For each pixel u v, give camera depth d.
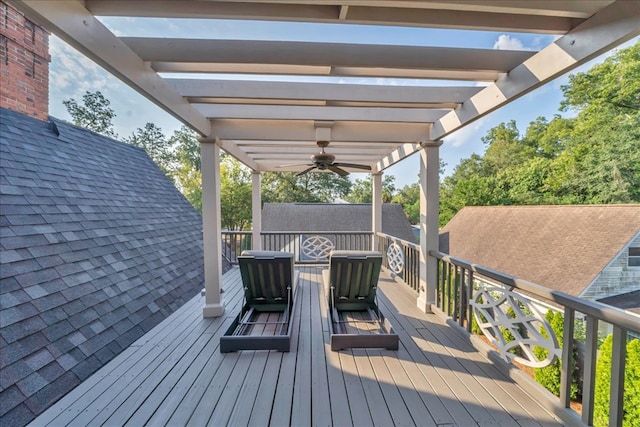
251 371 2.54
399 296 4.72
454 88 3.12
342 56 2.33
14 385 2.07
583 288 6.93
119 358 2.74
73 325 2.79
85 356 2.62
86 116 21.58
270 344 2.86
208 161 3.82
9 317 2.41
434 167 3.98
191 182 23.80
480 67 2.41
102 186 5.30
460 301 3.35
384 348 2.91
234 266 7.00
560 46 2.02
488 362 2.68
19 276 2.75
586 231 8.45
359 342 2.90
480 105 2.88
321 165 4.32
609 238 7.68
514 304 2.48
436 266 4.02
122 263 4.07
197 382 2.38
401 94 3.11
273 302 3.83
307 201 21.94
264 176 21.25
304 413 2.03
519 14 1.93
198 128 3.43
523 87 2.35
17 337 2.34
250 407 2.09
